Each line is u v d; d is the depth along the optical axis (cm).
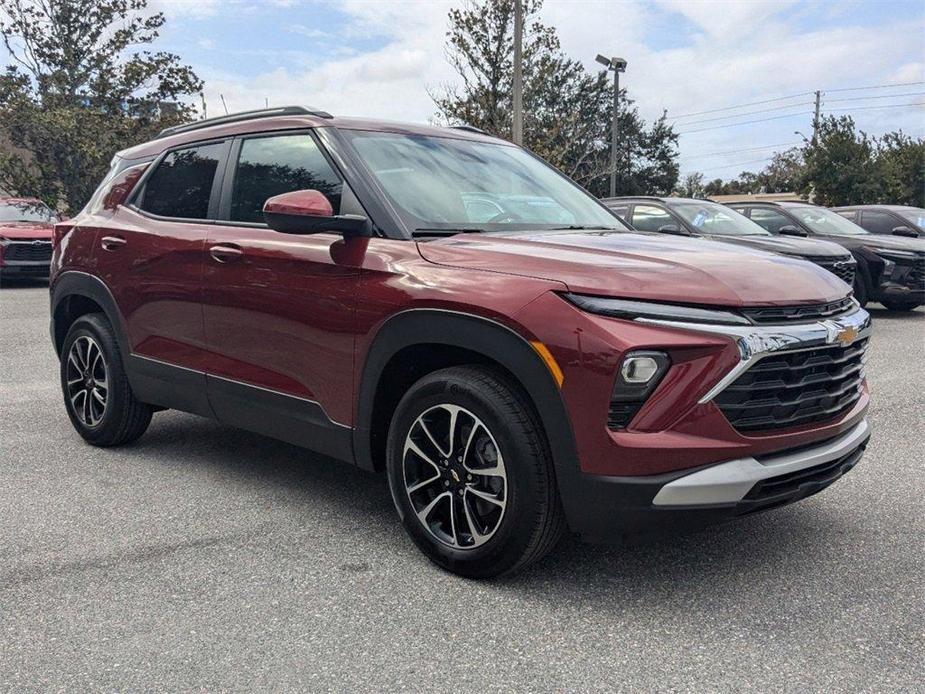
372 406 336
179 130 482
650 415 269
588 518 279
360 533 363
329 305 346
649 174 5934
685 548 344
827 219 1223
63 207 2281
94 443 496
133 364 457
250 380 390
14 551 340
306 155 385
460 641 269
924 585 309
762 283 290
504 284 294
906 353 841
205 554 338
